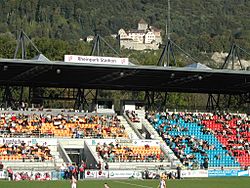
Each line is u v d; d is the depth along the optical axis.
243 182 64.50
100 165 67.81
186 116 89.81
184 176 70.56
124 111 88.06
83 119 81.88
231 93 96.69
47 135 76.38
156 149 77.56
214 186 59.19
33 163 68.06
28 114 81.00
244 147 83.50
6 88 86.62
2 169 63.75
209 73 75.19
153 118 87.06
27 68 72.31
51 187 54.19
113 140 76.38
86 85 88.31
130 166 71.50
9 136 73.50
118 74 77.38
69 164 66.94
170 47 77.38
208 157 79.06
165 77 80.38
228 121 90.56
